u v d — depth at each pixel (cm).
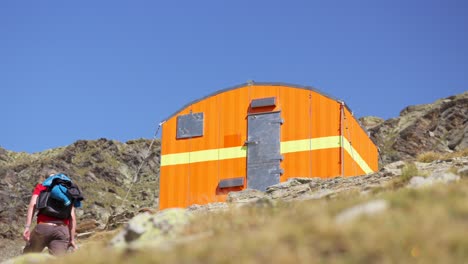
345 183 1742
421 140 7369
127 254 771
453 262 611
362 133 2620
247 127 2412
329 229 703
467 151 1881
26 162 7862
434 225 691
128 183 7906
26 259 973
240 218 892
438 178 1143
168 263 700
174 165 2477
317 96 2364
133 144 8838
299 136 2344
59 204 1138
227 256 687
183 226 902
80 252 920
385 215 740
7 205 6241
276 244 701
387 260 624
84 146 8688
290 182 2055
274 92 2420
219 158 2417
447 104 7775
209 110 2488
